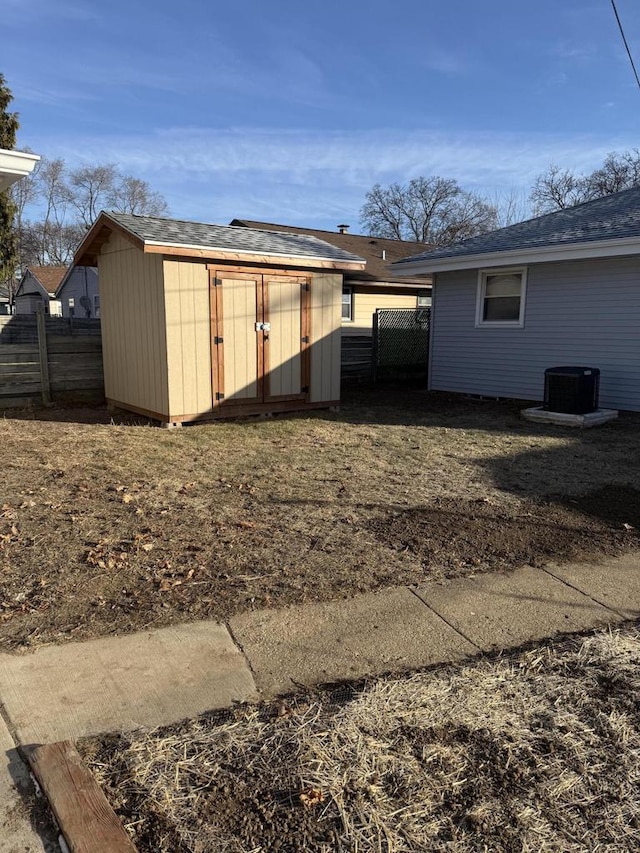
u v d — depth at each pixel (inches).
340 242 832.9
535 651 112.8
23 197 1815.9
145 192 2010.3
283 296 360.2
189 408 330.0
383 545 162.2
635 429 337.4
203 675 103.4
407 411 406.3
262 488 213.9
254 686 101.0
